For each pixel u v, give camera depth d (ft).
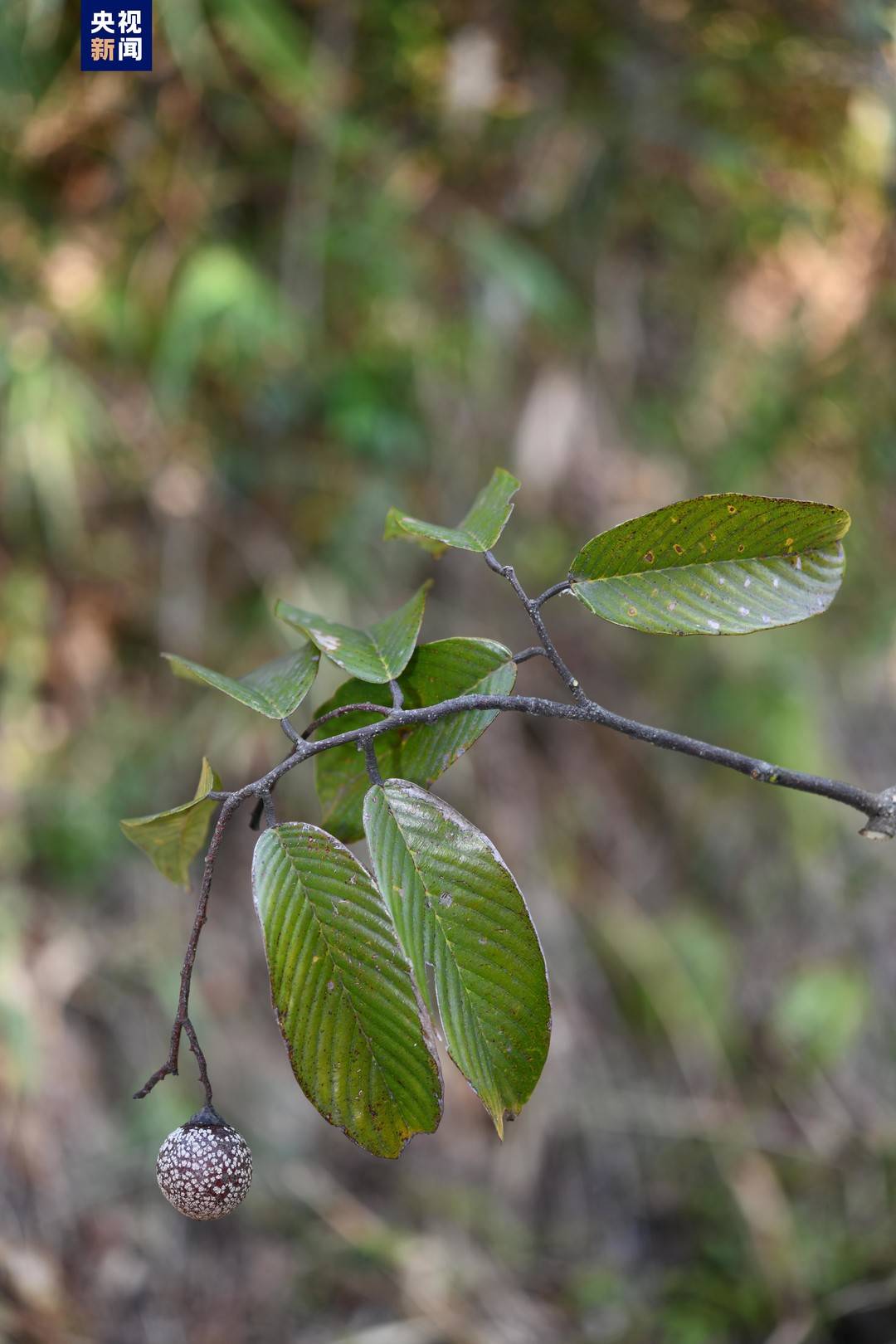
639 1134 6.47
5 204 5.61
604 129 6.51
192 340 5.76
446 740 3.12
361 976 2.97
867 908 7.39
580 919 6.70
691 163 6.72
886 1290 6.01
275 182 5.98
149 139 5.68
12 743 5.82
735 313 7.15
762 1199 6.34
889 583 7.48
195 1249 5.65
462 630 6.55
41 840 5.84
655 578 3.07
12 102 5.43
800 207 6.94
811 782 3.05
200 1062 3.02
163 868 3.17
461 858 2.99
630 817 6.99
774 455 7.25
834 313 7.15
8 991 5.58
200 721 6.06
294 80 5.67
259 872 2.97
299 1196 5.87
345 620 6.24
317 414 6.18
